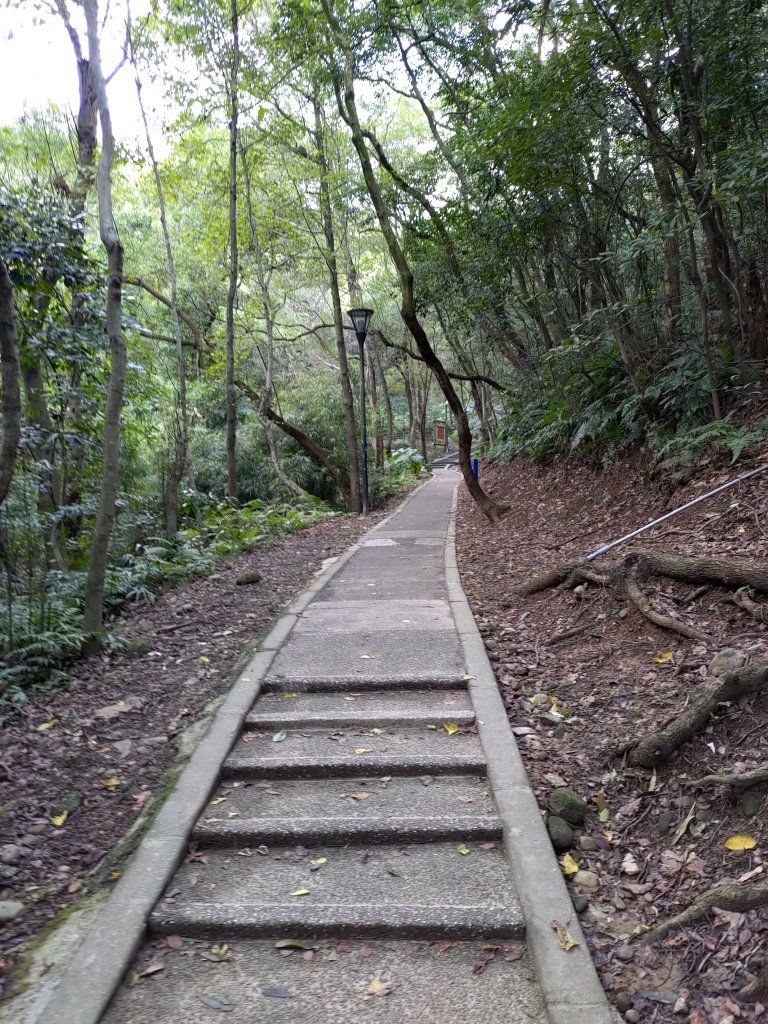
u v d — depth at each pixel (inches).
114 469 227.6
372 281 1109.1
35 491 240.8
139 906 116.3
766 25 255.0
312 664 210.7
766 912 106.1
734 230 322.7
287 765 157.2
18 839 135.3
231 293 523.5
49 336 327.3
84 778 155.9
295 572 354.0
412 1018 98.3
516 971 106.3
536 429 544.1
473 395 1097.4
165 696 196.7
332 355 1127.6
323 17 435.5
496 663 209.9
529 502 478.6
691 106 261.1
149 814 141.6
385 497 893.8
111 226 221.5
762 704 145.4
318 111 644.1
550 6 327.0
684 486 293.3
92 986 101.6
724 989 98.7
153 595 296.8
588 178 341.4
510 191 387.2
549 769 153.7
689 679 166.6
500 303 541.6
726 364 311.9
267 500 837.8
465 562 367.2
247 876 127.2
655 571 210.2
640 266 336.5
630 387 387.5
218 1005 101.0
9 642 213.2
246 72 481.1
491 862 129.3
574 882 122.8
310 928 113.3
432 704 186.1
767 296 314.7
